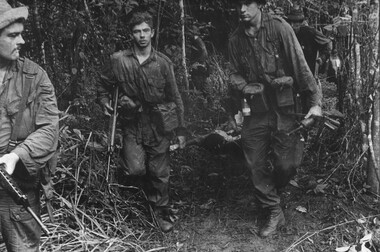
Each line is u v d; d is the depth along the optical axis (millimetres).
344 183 4820
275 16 3957
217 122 6117
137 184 4660
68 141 4914
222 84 6773
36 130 2959
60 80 5707
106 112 4238
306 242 4172
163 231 4324
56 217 4262
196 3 7820
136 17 3994
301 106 4156
